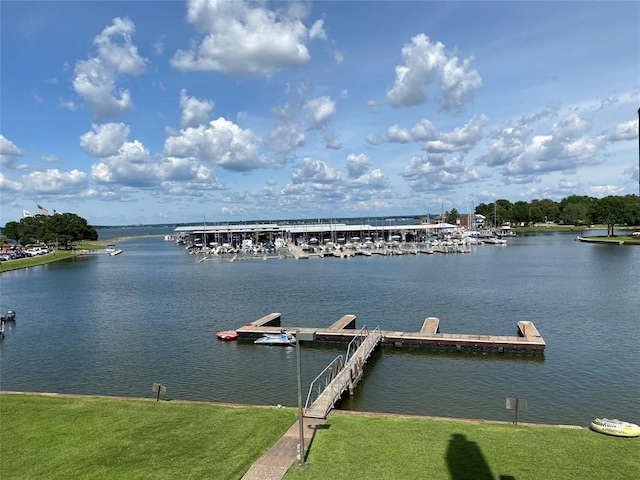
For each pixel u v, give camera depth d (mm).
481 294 72875
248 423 22281
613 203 194250
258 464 18172
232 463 18406
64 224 188250
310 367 40250
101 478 17594
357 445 19531
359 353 38719
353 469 17562
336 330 48438
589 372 37375
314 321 57375
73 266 137750
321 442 19922
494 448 19000
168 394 34562
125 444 20266
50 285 96125
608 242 164375
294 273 109375
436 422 21984
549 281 84438
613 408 30734
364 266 121250
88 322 60062
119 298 78375
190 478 17391
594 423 20953
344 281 92375
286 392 34469
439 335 45344
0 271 120562
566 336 47750
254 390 35000
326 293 77875
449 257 138125
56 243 198875
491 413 30062
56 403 25453
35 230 194875
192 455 19156
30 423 22688
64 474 17953
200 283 95250
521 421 28953
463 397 32781
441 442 19672
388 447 19281
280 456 18750
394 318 58062
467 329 52000
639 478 16609
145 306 70438
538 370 38062
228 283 94188
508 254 141000
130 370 40312
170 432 21375
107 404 25203
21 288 92250
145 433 21328
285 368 40188
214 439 20578
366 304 67312
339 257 150875
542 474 16969
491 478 16750
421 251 155375
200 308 67750
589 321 53875
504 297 69875
